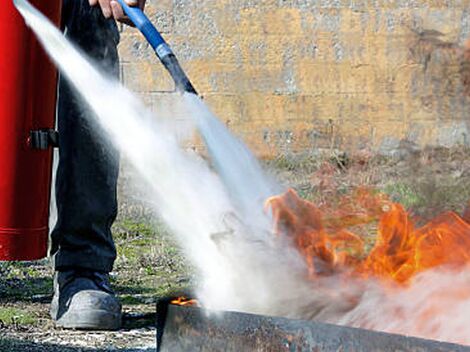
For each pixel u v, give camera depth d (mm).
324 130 18922
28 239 6727
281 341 4656
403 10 19062
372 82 19062
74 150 7469
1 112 6641
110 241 7594
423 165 17141
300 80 19016
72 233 7484
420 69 19000
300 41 18969
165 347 5266
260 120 18938
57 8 6883
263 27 18906
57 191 7512
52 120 6875
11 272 9992
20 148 6672
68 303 7398
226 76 18891
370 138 18844
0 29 6668
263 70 18969
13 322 7613
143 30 6406
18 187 6664
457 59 18922
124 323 7676
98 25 7410
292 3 18938
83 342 6977
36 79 6730
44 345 6852
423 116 18969
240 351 4836
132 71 18344
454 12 18938
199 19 18828
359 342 4316
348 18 19016
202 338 5039
